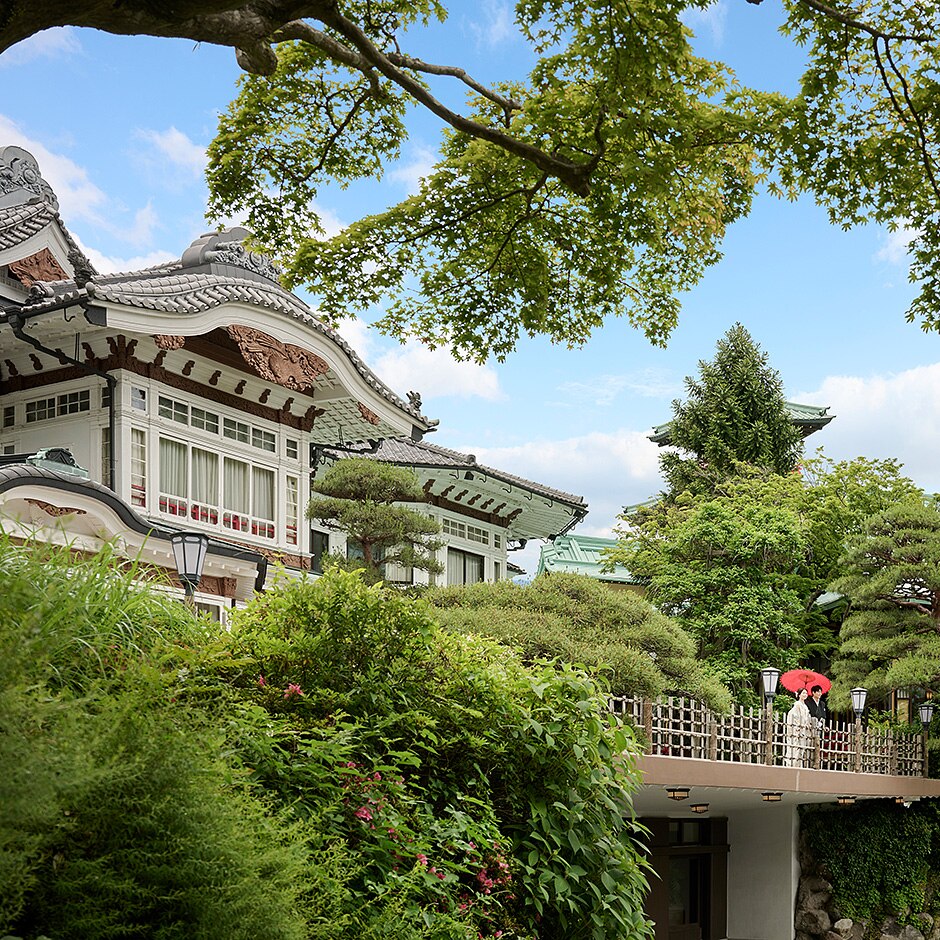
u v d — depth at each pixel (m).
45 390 16.36
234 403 17.95
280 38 5.90
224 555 14.64
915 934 20.83
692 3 5.78
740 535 23.20
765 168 7.54
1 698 2.78
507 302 8.62
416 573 25.00
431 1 7.71
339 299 8.53
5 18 4.08
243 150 8.33
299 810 4.43
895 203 7.65
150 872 3.17
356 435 21.05
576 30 6.05
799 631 23.92
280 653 5.29
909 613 21.59
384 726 5.23
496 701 5.74
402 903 4.41
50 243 18.02
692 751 16.77
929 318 8.06
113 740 3.20
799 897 21.62
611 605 16.27
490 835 5.27
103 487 11.78
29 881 2.85
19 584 3.29
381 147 8.47
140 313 15.14
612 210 7.33
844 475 27.44
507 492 26.97
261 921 3.29
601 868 5.84
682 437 37.41
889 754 21.02
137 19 4.46
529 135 6.83
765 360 38.50
